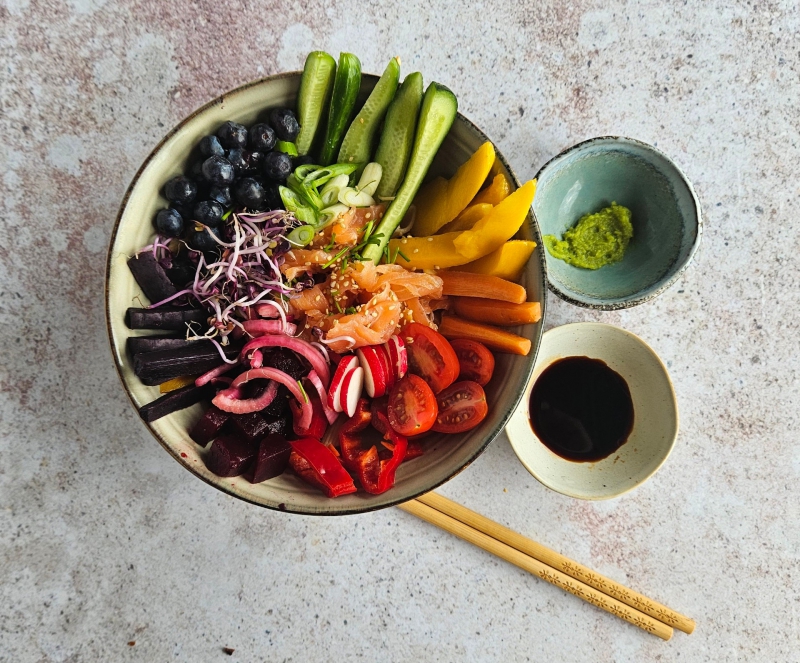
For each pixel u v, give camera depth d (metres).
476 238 0.49
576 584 0.57
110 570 0.57
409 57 0.57
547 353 0.57
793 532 0.59
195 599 0.57
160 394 0.48
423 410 0.49
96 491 0.57
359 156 0.51
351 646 0.58
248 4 0.56
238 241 0.48
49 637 0.56
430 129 0.49
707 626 0.59
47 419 0.56
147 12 0.55
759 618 0.59
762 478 0.59
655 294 0.54
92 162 0.55
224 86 0.56
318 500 0.49
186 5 0.55
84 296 0.56
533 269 0.49
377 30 0.57
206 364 0.48
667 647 0.59
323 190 0.50
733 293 0.59
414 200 0.53
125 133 0.55
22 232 0.55
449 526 0.58
